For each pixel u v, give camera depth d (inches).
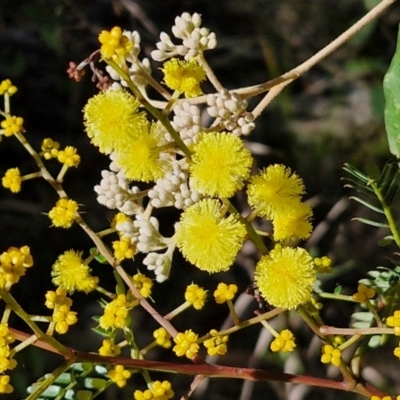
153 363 88.3
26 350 180.9
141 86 91.7
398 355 82.7
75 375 94.1
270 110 215.3
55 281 91.0
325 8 222.2
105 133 75.1
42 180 209.6
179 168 80.7
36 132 215.8
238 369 89.3
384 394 88.7
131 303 93.0
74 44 217.5
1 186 206.7
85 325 193.2
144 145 77.4
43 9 212.2
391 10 215.3
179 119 81.7
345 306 174.9
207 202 78.1
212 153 75.5
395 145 98.1
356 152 212.1
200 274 200.5
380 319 94.3
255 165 203.9
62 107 219.6
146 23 205.0
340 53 222.1
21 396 176.2
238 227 77.3
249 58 223.3
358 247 186.1
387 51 219.8
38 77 219.1
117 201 88.9
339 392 181.2
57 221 94.0
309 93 222.8
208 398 193.9
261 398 190.9
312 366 168.9
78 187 211.0
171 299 199.2
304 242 179.9
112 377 89.7
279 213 81.4
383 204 94.7
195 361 90.1
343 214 191.3
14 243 202.5
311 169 210.2
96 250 96.0
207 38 91.2
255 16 223.5
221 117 85.8
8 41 217.5
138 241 90.1
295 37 223.3
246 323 86.1
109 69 89.5
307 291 79.1
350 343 86.2
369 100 215.6
